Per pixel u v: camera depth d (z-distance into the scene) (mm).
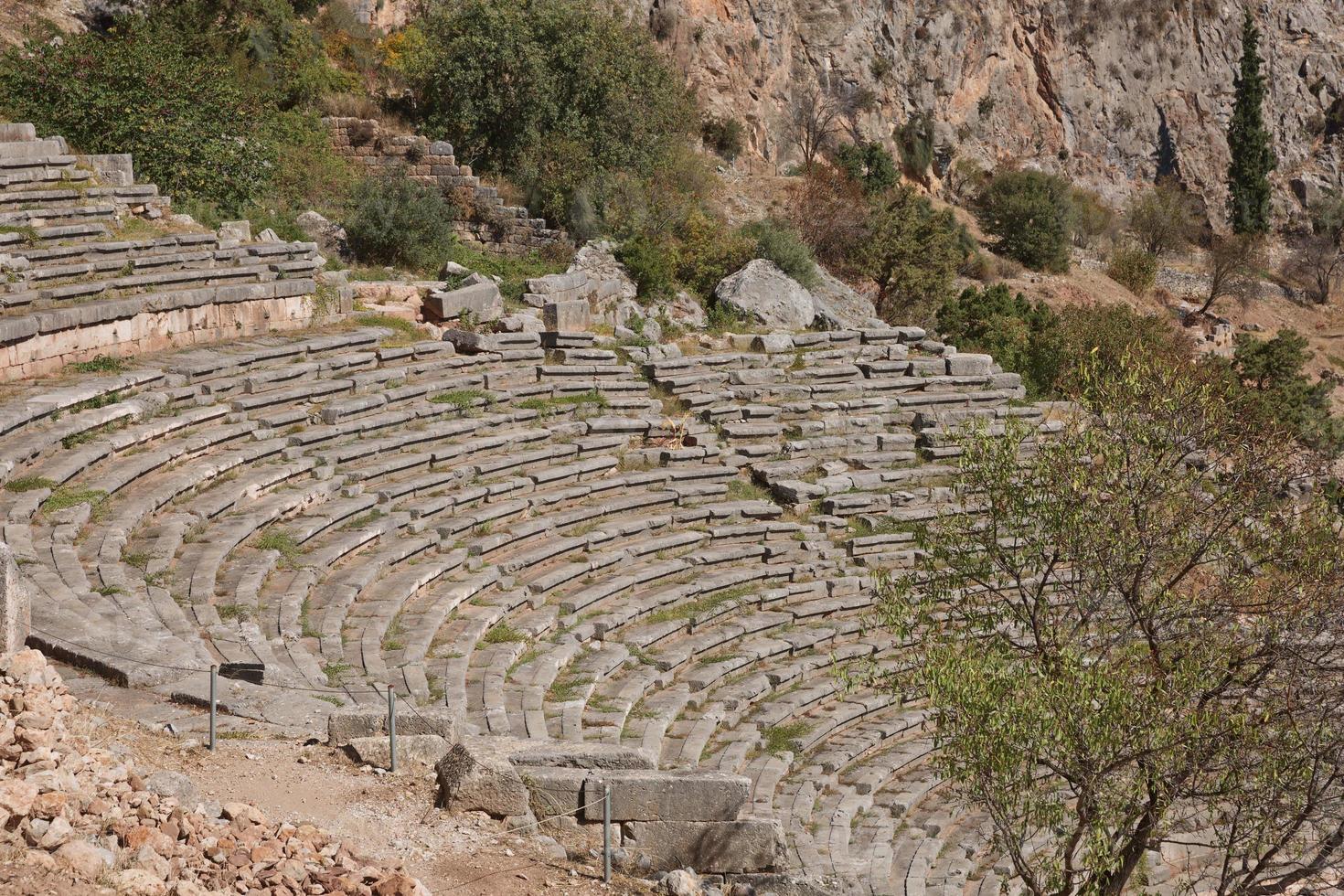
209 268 26969
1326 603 14711
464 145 48938
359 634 18000
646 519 25359
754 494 27875
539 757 12547
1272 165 117688
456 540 22438
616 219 45875
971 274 81062
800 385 31078
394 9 58156
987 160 103312
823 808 19344
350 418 24344
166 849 9219
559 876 11227
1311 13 129750
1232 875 14594
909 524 25906
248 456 21688
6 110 34625
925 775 21781
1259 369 62938
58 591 16062
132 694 13703
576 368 29234
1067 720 13266
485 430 26234
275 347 25516
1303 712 14086
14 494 18156
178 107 35969
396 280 36312
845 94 89625
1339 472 42625
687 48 74000
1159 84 116375
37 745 10195
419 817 11719
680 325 34906
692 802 12305
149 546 18281
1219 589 15352
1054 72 109875
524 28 48844
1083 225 98750
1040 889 14117
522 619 20812
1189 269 103938
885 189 84375
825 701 22859
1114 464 15547
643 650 21531
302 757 12570
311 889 9344
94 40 36562
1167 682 14266
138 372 22703
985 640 15445
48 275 23453
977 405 32156
